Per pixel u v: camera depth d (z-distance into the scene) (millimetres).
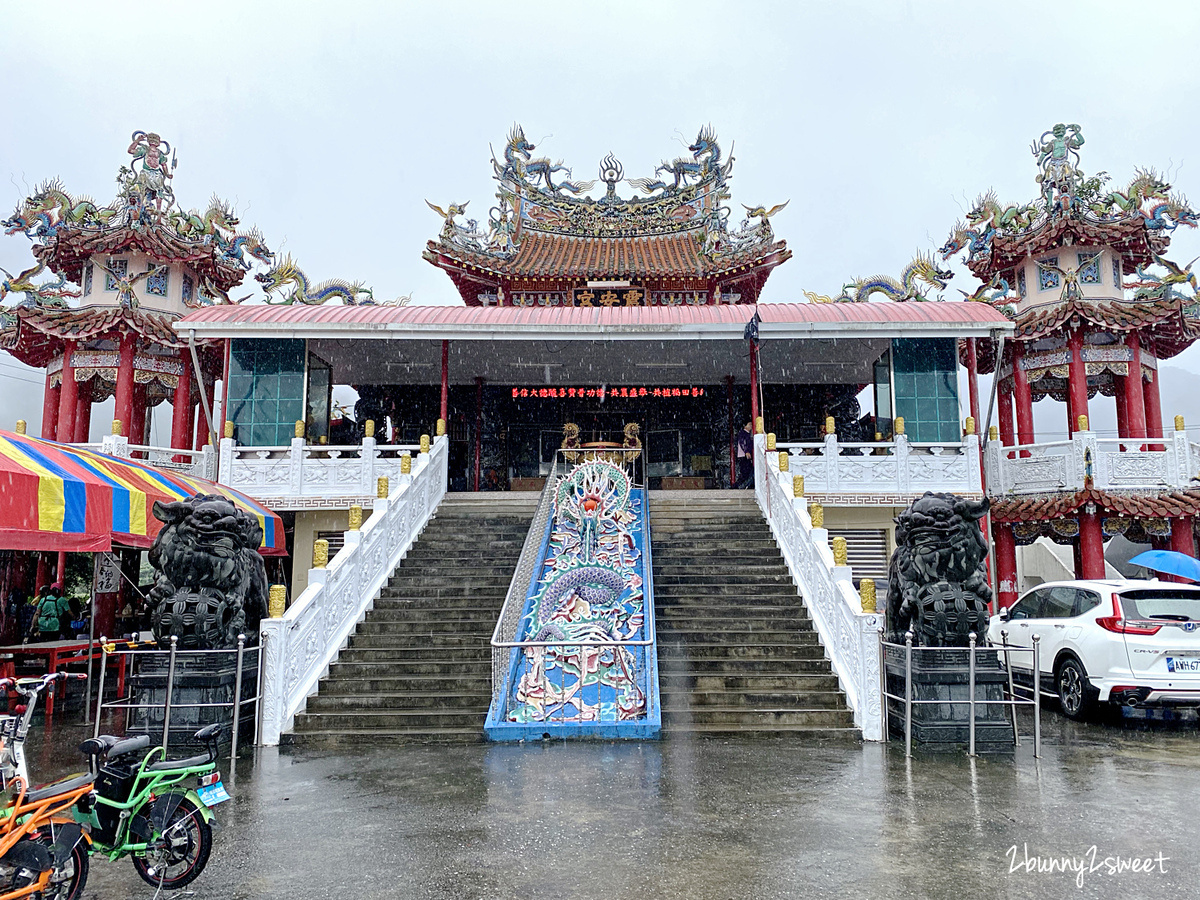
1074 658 11914
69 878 5309
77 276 24891
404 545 15664
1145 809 7312
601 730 10305
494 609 13648
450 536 16438
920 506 10297
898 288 22359
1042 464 19688
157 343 22906
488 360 24750
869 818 7051
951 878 5680
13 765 5266
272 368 19859
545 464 27625
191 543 10234
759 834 6633
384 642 12766
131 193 22922
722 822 6945
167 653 10008
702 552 15344
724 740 10219
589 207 30125
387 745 10211
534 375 26281
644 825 6879
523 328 19125
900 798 7676
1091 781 8305
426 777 8570
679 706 11031
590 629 11992
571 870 5867
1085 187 22953
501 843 6461
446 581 14625
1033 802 7535
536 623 12789
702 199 29516
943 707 9773
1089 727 11359
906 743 9445
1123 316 21719
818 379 26609
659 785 8164
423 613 13484
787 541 14797
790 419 27109
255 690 10547
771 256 26406
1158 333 23062
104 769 5754
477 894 5453
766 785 8141
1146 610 11469
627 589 13562
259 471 17844
